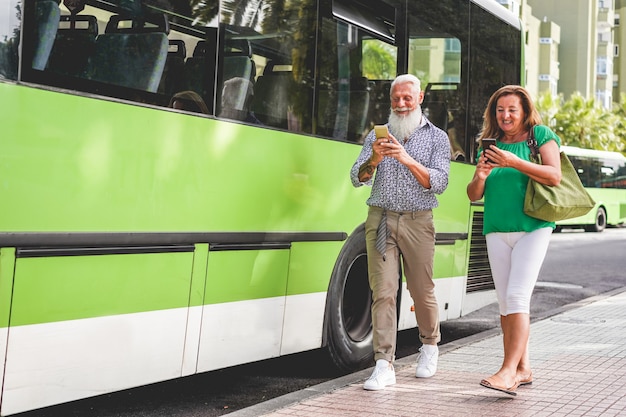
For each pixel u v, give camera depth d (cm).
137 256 436
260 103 524
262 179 525
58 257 394
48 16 389
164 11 452
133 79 433
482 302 836
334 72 596
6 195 370
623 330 795
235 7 501
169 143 453
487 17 830
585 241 2573
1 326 372
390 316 557
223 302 499
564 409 493
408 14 691
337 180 602
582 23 7206
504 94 537
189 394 576
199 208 475
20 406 383
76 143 400
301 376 640
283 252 548
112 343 426
